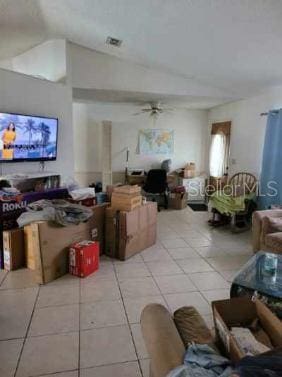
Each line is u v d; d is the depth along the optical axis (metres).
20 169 3.73
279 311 1.82
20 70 4.76
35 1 3.02
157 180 6.11
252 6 2.39
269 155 4.39
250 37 2.96
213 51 3.54
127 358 1.86
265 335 1.35
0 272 3.04
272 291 1.94
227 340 1.18
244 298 1.47
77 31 3.81
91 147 6.91
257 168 5.01
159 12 2.85
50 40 4.25
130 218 3.38
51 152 4.03
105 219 3.50
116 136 6.98
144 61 4.47
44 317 2.27
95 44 4.18
